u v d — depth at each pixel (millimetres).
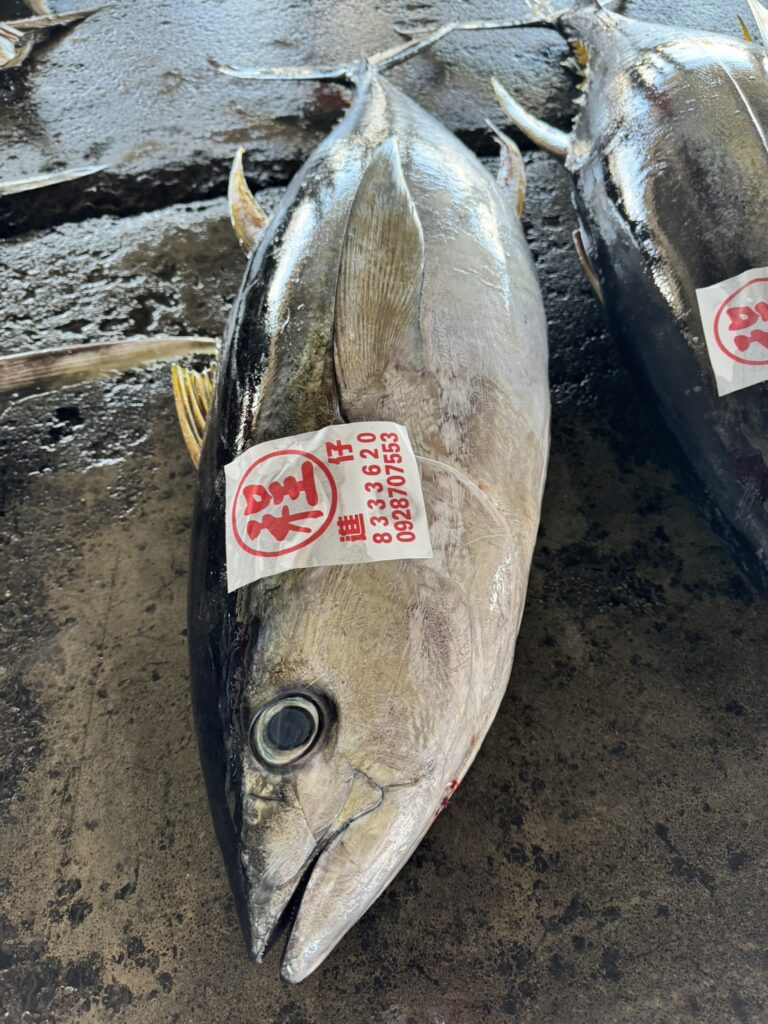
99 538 626
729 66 643
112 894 494
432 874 486
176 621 586
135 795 524
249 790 397
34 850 511
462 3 988
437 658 416
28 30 958
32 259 779
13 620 594
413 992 457
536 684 544
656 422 620
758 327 531
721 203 582
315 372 460
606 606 572
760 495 532
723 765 511
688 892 475
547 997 452
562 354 689
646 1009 447
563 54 923
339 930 395
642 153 646
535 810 503
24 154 845
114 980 471
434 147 611
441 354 487
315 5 990
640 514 607
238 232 669
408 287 469
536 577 585
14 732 552
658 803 501
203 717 432
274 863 389
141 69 922
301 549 415
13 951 482
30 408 688
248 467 443
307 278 508
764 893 473
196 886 492
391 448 436
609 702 536
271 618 410
